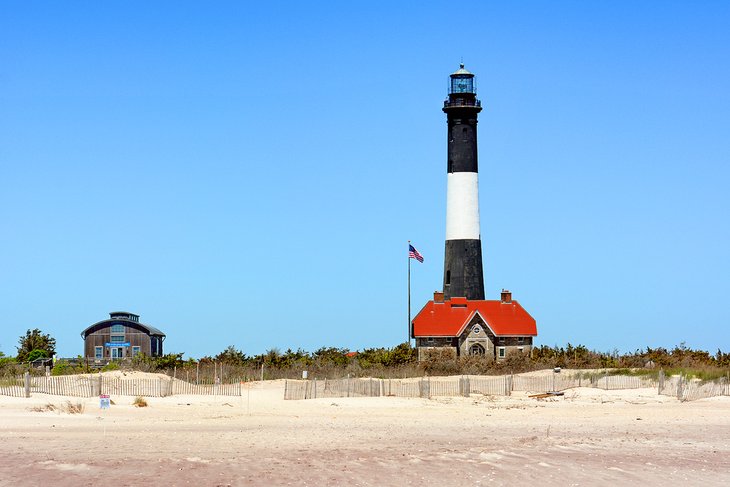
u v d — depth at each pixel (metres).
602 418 58.16
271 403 67.25
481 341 123.19
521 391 81.75
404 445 43.06
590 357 116.88
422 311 125.81
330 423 53.94
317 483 33.25
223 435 46.53
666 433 49.78
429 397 74.56
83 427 49.31
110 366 96.62
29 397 62.62
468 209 126.00
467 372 106.25
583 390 81.38
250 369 101.31
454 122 126.75
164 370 99.94
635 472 36.72
